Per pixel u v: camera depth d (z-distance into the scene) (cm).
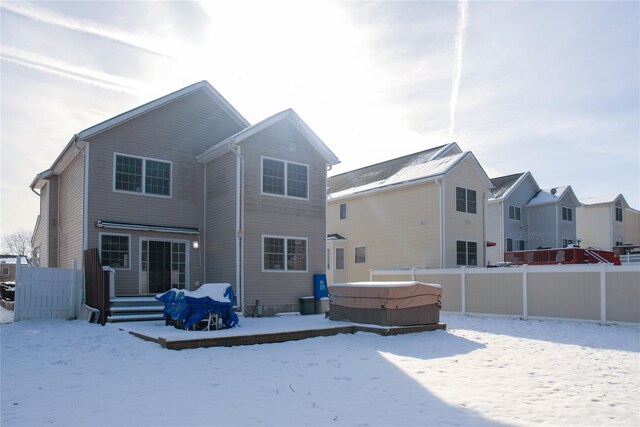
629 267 1541
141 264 1697
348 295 1441
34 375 767
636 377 807
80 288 1561
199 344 1031
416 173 2667
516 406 620
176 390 684
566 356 1016
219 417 558
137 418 551
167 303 1343
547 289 1725
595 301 1609
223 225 1766
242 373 805
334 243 2992
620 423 553
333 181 3553
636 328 1488
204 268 1847
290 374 803
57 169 1950
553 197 3531
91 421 539
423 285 1386
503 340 1250
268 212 1781
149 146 1755
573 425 545
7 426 520
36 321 1420
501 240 3397
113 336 1155
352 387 716
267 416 564
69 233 1805
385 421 552
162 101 1773
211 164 1861
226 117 1972
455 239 2495
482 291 1908
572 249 2317
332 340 1209
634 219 4738
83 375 772
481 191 2688
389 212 2752
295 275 1838
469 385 738
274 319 1586
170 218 1784
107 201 1644
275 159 1822
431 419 561
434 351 1071
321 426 531
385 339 1230
